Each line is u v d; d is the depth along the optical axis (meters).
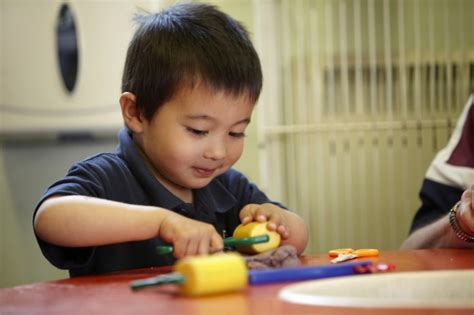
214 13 1.14
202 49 1.04
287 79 2.02
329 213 2.03
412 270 0.77
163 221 0.86
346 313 0.50
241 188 1.28
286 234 0.95
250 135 2.11
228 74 1.03
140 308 0.55
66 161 2.09
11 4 1.91
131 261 1.06
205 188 1.19
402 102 2.00
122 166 1.10
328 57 2.01
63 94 1.93
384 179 2.03
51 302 0.62
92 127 1.94
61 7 1.92
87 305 0.59
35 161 2.08
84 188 0.97
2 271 2.07
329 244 2.03
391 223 2.02
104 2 1.93
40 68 1.92
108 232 0.86
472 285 0.73
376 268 0.76
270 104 2.00
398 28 2.09
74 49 1.92
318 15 2.06
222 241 0.86
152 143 1.08
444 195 1.34
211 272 0.59
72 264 0.91
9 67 1.91
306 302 0.56
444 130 2.02
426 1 2.09
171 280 0.60
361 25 2.07
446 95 2.04
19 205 2.08
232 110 1.04
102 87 1.94
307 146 2.02
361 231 2.03
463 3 2.09
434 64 2.02
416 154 2.02
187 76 1.03
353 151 2.02
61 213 0.87
